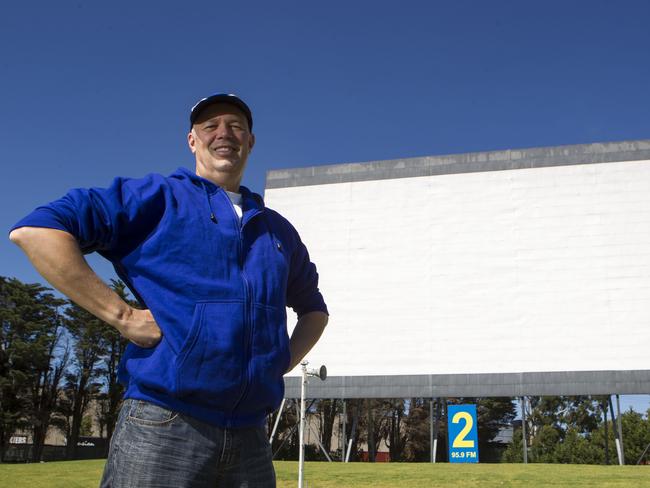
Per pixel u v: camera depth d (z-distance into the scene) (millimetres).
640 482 15820
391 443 55938
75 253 2047
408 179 37625
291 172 39094
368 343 35812
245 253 2398
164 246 2248
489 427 57156
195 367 2117
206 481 2158
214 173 2633
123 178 2355
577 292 34250
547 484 15648
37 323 53188
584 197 35375
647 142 35344
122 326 2115
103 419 56969
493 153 36938
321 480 17219
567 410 53281
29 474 17438
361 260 37031
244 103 2701
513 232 35688
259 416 2314
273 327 2344
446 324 35219
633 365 32750
